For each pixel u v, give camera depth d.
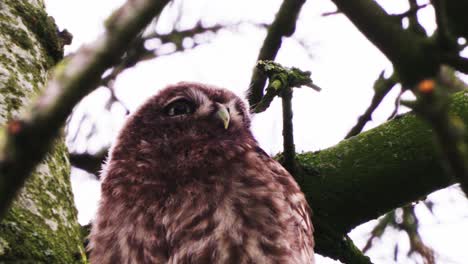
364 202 10.65
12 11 7.46
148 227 9.76
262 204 9.66
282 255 9.47
